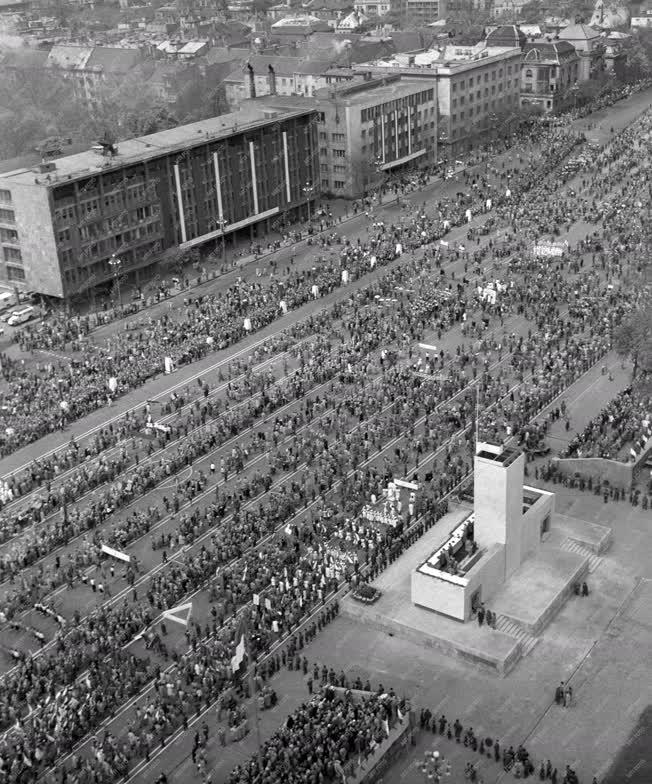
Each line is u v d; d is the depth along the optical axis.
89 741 93.69
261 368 167.75
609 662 101.00
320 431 145.25
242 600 110.75
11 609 111.62
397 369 160.00
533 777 87.50
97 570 118.88
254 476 134.12
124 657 102.38
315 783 84.81
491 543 109.25
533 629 104.12
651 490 129.12
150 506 131.00
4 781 88.19
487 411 147.25
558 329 172.50
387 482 130.38
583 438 137.38
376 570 114.12
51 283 196.00
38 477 139.25
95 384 163.75
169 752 92.12
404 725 91.06
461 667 101.12
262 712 95.62
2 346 184.12
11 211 196.25
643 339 147.62
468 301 188.50
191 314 190.25
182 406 157.12
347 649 104.44
